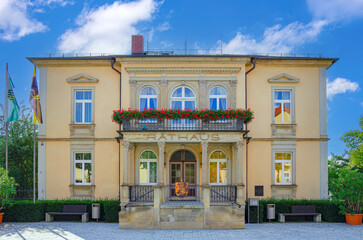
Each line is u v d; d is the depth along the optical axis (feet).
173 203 48.39
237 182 49.44
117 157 55.57
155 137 49.67
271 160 55.93
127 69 54.29
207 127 50.98
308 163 56.24
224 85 54.49
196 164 55.57
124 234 42.55
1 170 50.70
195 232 44.09
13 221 51.08
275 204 52.44
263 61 56.70
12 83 54.70
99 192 55.11
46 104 56.75
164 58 54.03
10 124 74.13
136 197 51.34
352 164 69.82
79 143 55.88
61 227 46.85
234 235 41.93
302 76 57.52
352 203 49.55
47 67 57.21
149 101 54.90
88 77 56.49
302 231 44.21
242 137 49.93
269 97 56.95
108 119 56.13
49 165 55.83
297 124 56.70
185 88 55.01
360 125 68.39
